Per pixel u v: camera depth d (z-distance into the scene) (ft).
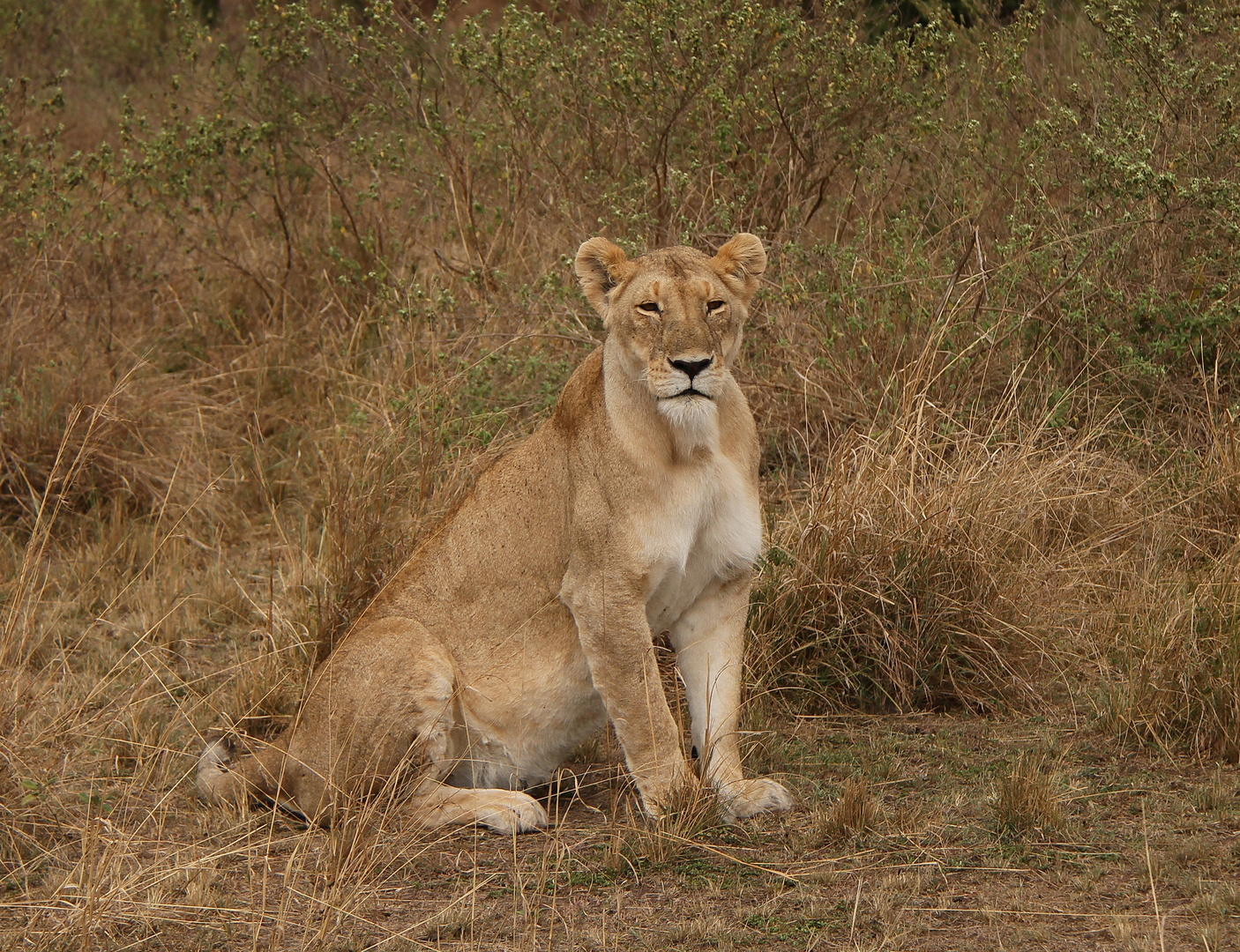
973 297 39.40
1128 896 20.47
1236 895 19.83
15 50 70.79
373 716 25.11
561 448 25.79
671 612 25.68
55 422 43.80
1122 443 38.27
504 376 41.73
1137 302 39.01
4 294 48.55
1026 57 50.44
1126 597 32.17
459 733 26.18
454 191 49.60
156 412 45.93
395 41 52.21
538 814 25.05
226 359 51.34
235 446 46.75
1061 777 25.48
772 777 26.66
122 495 43.32
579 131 48.32
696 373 23.70
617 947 19.83
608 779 27.58
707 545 25.12
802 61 44.27
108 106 70.49
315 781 25.62
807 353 40.22
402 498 36.94
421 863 23.47
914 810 24.21
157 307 53.01
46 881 22.82
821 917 20.35
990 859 22.08
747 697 29.81
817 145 45.80
